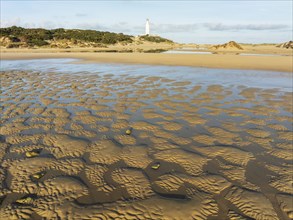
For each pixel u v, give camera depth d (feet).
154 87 38.34
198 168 14.69
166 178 13.62
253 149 17.28
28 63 77.15
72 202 11.53
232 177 13.79
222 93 34.86
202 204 11.55
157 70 59.16
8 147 17.12
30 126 21.08
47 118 23.21
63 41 258.16
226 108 27.37
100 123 22.16
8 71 57.16
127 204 11.48
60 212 10.87
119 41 323.78
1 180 13.16
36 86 38.47
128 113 25.18
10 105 27.32
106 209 11.12
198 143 18.17
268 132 20.43
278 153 16.66
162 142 18.26
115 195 12.13
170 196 12.14
